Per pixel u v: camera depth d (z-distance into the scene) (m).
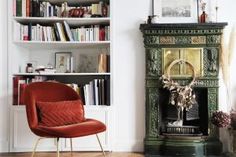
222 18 3.62
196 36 3.50
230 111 3.47
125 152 3.58
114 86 3.62
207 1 3.63
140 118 3.65
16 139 3.49
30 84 3.11
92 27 3.71
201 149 3.42
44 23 3.78
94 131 2.80
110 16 3.59
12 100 3.53
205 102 3.60
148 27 3.46
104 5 3.65
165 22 3.61
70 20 3.62
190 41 3.50
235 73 3.61
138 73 3.66
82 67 3.88
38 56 3.91
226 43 3.58
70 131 2.62
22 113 3.50
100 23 3.77
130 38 3.66
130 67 3.66
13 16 3.55
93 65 3.88
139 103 3.65
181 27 3.44
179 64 3.52
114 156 3.36
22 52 3.81
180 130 3.55
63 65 3.84
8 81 3.53
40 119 2.95
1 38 3.55
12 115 3.50
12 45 3.55
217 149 3.45
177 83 3.46
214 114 3.36
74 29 3.67
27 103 2.90
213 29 3.45
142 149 3.62
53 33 3.63
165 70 3.52
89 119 3.18
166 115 3.68
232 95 3.60
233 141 3.32
